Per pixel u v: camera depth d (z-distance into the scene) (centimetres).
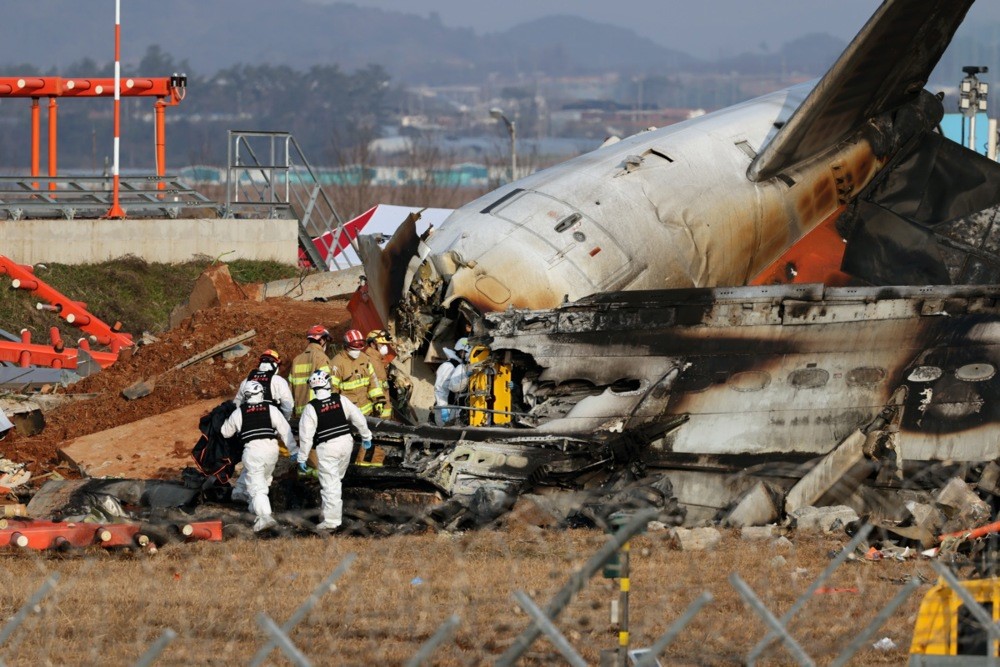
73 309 10919
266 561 4916
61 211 13312
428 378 6900
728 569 4706
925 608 3020
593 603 4162
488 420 6225
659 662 3441
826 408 5881
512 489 5622
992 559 4725
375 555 5009
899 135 8231
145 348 9088
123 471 7069
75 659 3559
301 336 8906
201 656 3584
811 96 7512
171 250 13038
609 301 6247
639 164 7606
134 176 14088
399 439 5912
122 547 5156
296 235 13650
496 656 3588
